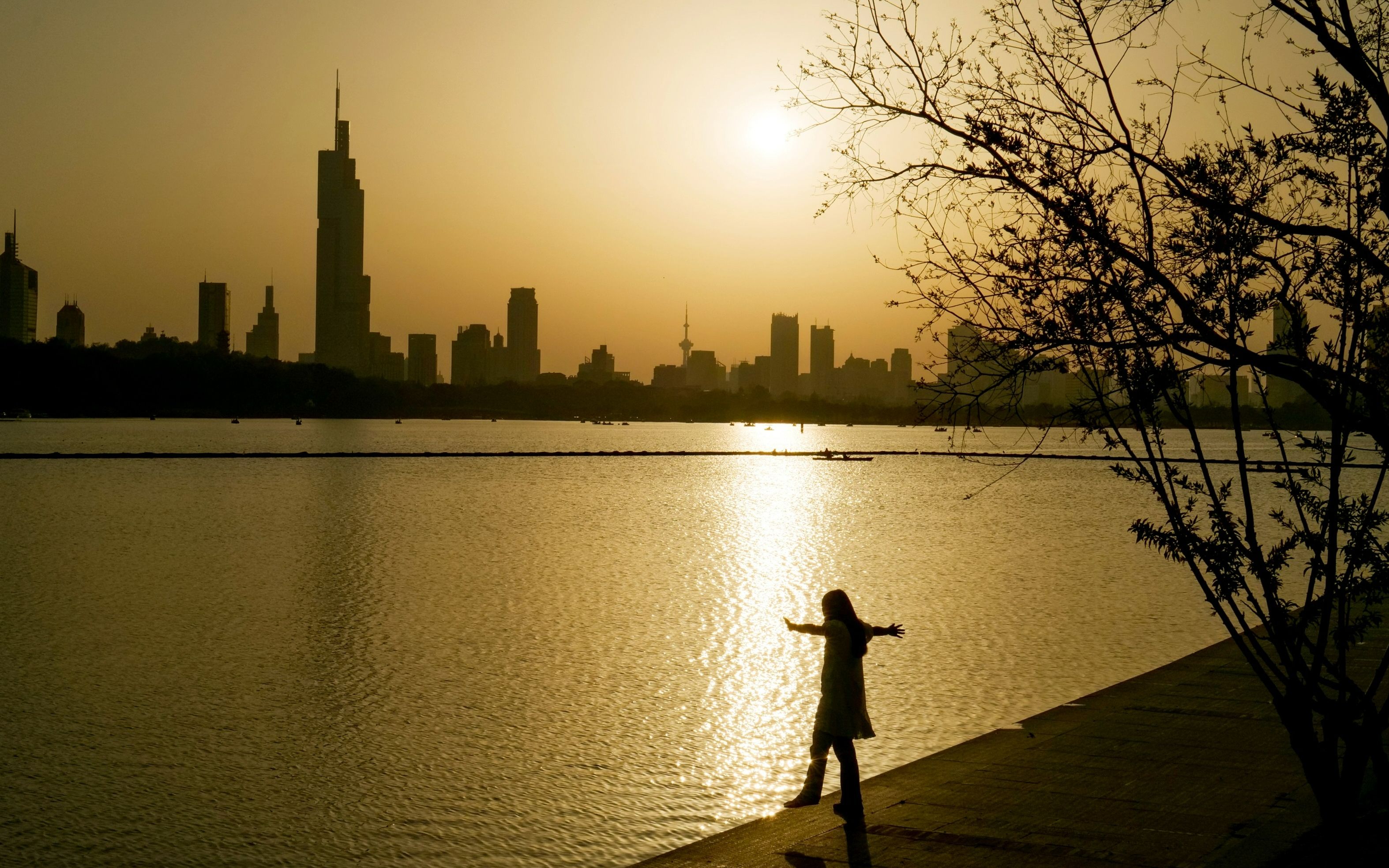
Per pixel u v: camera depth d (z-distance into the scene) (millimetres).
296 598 29531
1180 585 32188
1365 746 7848
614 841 12352
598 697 18469
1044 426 7523
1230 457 99438
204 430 198750
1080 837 9242
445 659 21484
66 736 16219
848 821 9695
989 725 16266
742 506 68062
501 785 14102
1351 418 7266
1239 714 13570
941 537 48688
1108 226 7363
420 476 93125
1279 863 8367
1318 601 7871
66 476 86375
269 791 13898
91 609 27734
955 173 7527
